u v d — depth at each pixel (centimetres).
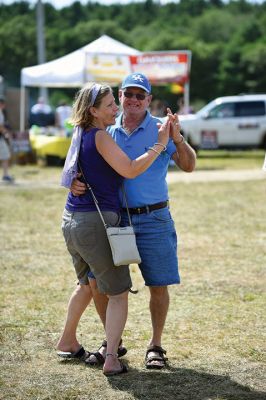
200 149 3912
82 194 673
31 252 1299
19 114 3888
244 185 2342
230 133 3841
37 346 780
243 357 743
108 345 689
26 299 980
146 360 720
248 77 9288
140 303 957
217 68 9331
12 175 2705
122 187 701
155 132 705
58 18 14012
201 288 1033
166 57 2898
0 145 2428
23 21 11706
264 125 3844
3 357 745
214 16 13475
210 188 2262
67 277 1109
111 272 677
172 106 6850
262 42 10544
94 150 666
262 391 649
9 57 10806
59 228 1552
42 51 4384
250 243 1362
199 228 1529
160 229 705
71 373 699
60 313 909
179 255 1259
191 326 851
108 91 673
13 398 633
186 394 643
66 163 682
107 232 660
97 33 11294
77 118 675
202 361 732
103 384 668
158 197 705
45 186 2328
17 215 1725
